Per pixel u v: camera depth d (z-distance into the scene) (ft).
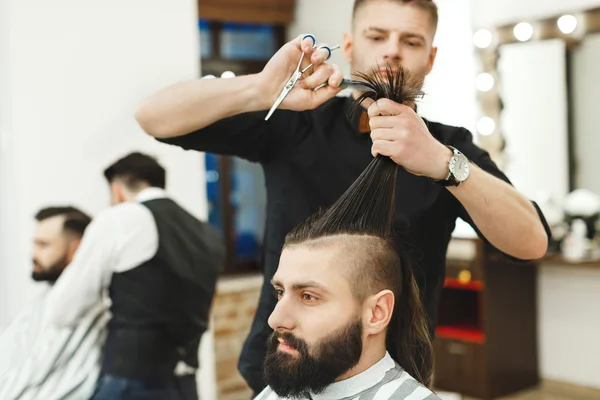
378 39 3.87
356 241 3.01
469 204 3.31
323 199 4.00
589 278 11.81
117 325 7.11
